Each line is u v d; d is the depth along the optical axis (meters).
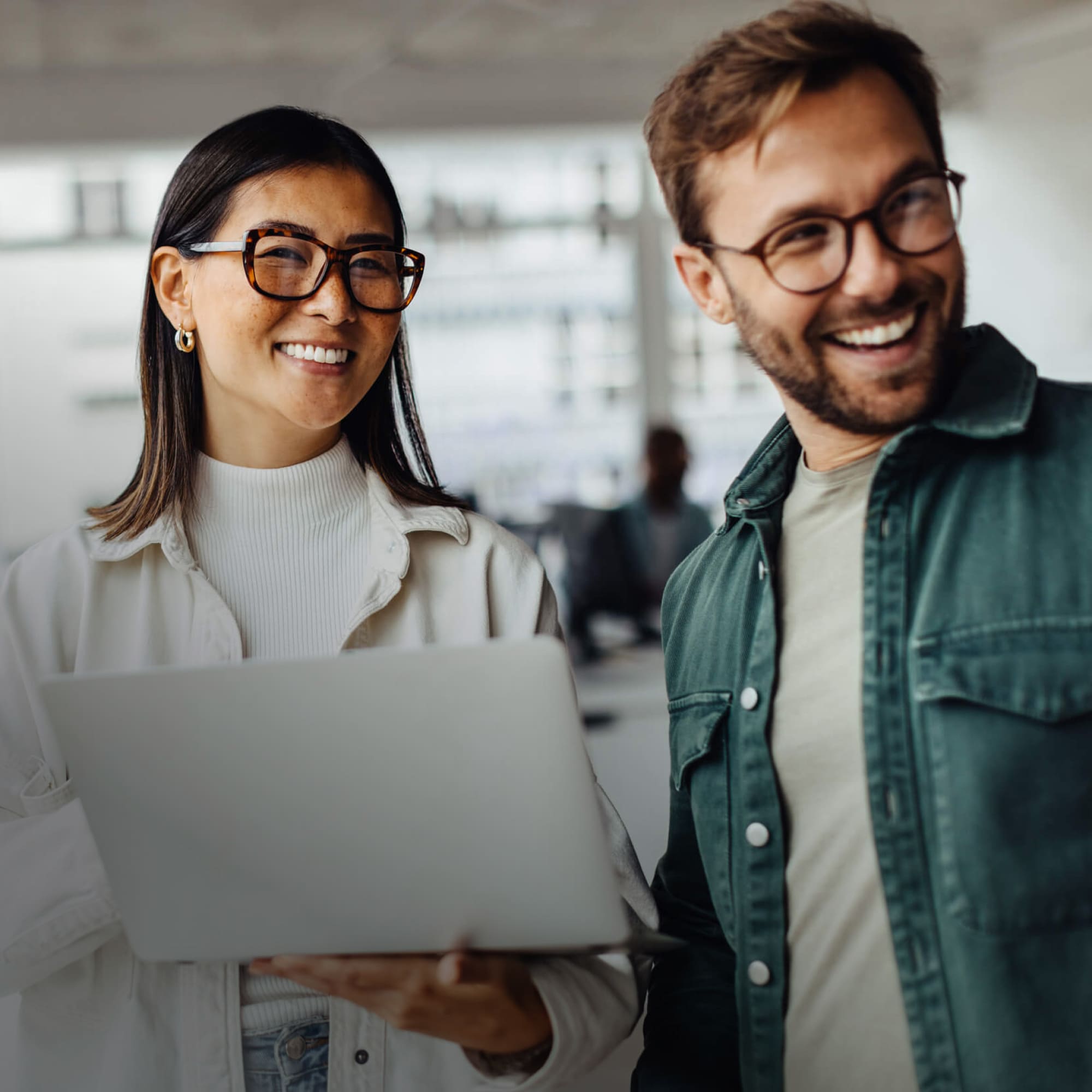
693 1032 1.27
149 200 9.93
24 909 1.21
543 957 1.20
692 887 1.36
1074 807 1.03
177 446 1.37
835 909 1.12
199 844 1.06
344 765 1.00
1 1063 1.33
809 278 1.08
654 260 9.77
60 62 7.15
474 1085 1.23
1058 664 1.04
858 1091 1.10
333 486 1.39
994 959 1.02
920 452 1.14
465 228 9.68
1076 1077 1.00
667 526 6.31
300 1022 1.24
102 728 1.02
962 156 8.69
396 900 1.06
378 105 7.79
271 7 6.51
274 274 1.26
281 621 1.36
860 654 1.14
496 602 1.41
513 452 9.85
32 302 10.32
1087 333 8.13
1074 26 7.83
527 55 7.72
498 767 0.98
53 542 1.38
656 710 5.46
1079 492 1.08
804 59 1.07
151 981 1.25
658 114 1.21
